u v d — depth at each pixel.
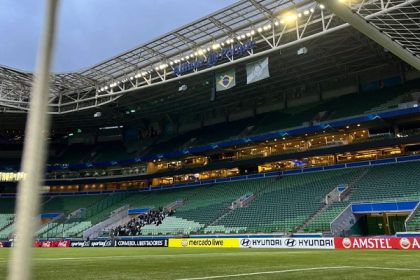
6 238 47.22
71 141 69.56
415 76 42.53
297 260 14.44
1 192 61.56
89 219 51.47
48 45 1.21
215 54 38.09
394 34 9.89
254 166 50.31
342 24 32.28
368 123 40.50
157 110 58.94
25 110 53.62
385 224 31.38
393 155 40.09
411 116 37.69
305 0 31.62
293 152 44.59
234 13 34.31
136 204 52.44
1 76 46.78
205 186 50.66
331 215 31.69
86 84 49.72
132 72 45.44
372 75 45.69
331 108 45.59
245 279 8.27
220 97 53.16
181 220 42.22
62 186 62.50
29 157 1.10
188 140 56.97
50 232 49.00
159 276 9.38
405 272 9.43
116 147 65.62
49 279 8.91
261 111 54.69
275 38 36.41
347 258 15.19
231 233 35.19
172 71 43.22
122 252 25.44
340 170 40.28
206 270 10.77
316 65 43.25
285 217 34.75
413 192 30.59
